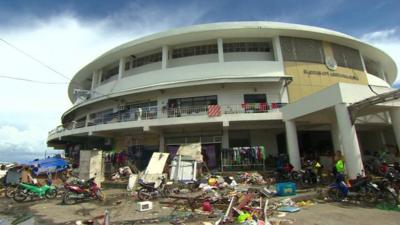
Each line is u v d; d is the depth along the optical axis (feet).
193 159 50.42
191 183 44.34
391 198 28.96
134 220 24.58
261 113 55.88
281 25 66.18
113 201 36.68
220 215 24.79
